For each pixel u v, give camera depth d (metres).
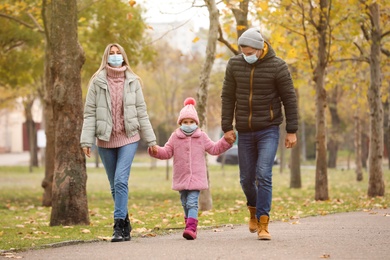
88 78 39.19
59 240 14.95
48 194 33.06
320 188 31.64
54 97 19.11
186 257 11.66
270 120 13.95
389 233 15.20
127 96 14.64
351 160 111.31
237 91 14.13
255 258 11.43
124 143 14.62
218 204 30.64
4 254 12.50
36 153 93.25
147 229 17.28
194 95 86.56
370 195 33.31
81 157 19.31
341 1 30.72
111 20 36.53
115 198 14.54
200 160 14.90
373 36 33.38
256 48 13.66
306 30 33.03
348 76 40.38
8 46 38.78
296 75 35.28
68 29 19.09
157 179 65.81
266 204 13.90
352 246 12.85
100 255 12.13
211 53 26.12
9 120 142.00
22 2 31.95
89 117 14.67
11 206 33.41
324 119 31.88
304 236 14.63
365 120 77.44
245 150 14.24
